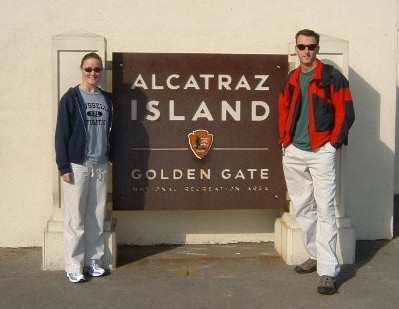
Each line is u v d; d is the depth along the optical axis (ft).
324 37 15.96
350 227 16.15
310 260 15.37
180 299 13.58
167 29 17.10
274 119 16.29
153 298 13.62
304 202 14.83
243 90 16.19
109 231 15.30
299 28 17.43
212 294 13.89
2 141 16.92
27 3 16.69
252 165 16.34
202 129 16.16
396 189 28.02
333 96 14.02
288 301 13.52
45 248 15.26
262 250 17.10
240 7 17.22
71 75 15.25
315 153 14.19
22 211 17.15
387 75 17.89
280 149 16.37
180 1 17.07
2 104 16.81
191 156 16.16
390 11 17.75
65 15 16.83
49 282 14.51
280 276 15.08
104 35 16.97
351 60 17.74
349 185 18.03
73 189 14.28
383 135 18.04
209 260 16.19
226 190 16.31
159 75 15.97
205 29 17.20
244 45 17.31
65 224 14.51
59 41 15.14
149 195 16.11
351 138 17.92
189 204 16.22
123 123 15.92
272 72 16.21
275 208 16.49
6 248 17.17
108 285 14.37
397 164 27.91
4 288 14.14
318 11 17.47
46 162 17.04
